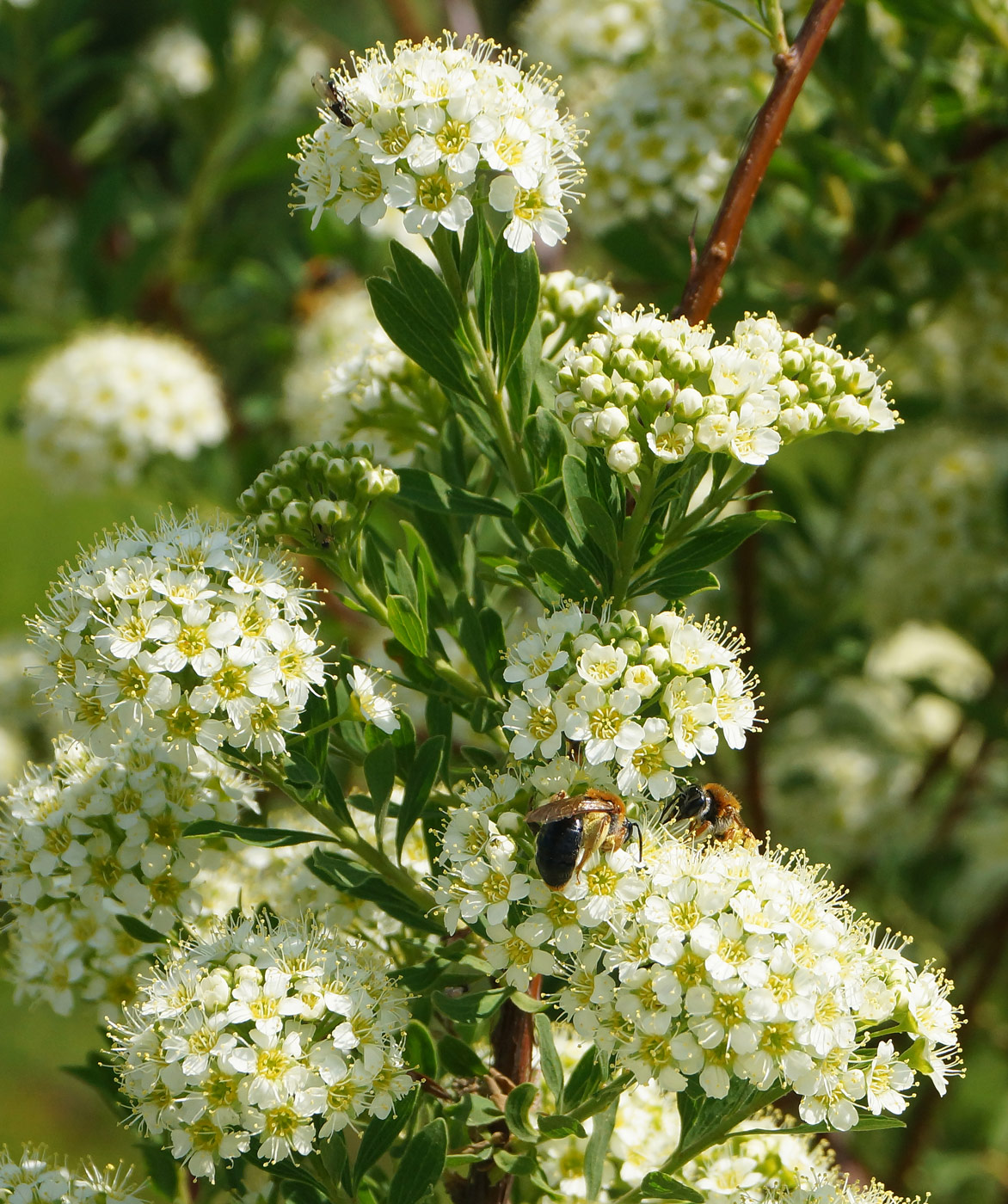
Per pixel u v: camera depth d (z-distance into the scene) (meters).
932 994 0.53
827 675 0.73
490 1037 0.56
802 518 0.74
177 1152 0.53
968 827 0.83
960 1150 0.75
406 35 0.85
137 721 0.54
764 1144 0.56
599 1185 0.54
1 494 1.51
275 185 1.04
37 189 1.00
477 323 0.55
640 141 0.65
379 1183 0.56
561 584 0.54
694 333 0.54
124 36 1.31
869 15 0.64
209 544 0.54
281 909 0.57
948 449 0.77
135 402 0.82
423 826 0.55
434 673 0.56
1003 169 0.66
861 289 0.66
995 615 0.79
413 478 0.56
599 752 0.53
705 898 0.52
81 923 0.56
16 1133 1.12
